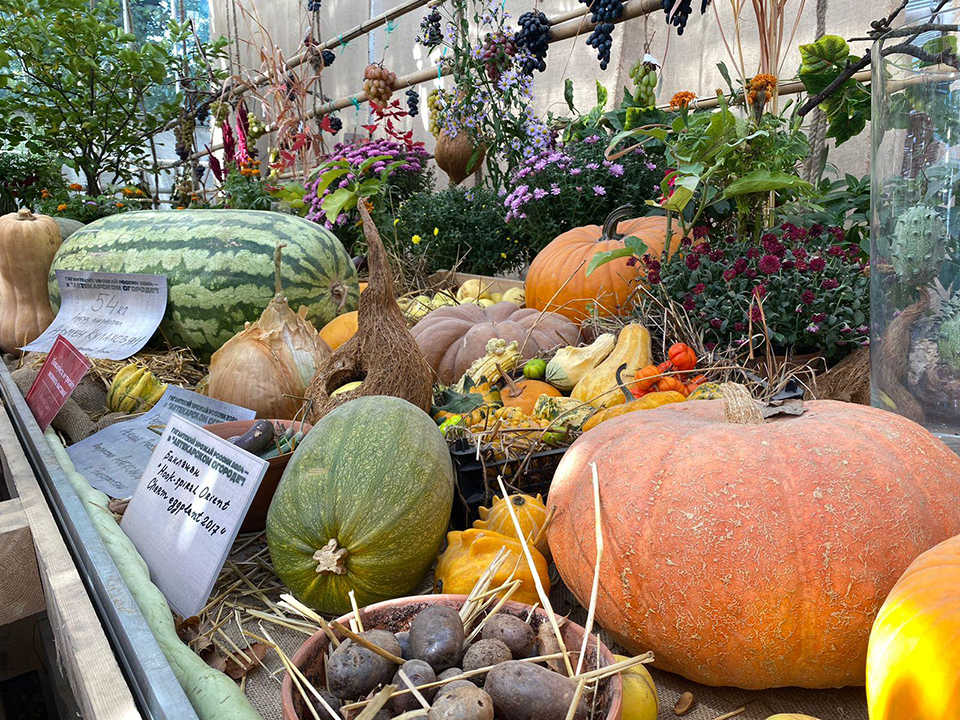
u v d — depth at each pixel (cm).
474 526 138
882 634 75
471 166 432
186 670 98
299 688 82
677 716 103
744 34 356
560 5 450
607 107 438
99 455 177
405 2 580
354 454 127
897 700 71
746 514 95
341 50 684
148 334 258
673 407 128
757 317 193
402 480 123
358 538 119
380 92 515
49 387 187
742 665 99
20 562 122
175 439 138
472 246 392
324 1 696
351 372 176
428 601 99
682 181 210
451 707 72
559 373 203
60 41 539
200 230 271
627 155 320
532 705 75
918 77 120
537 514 135
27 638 148
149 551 131
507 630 88
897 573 93
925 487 98
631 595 102
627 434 114
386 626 97
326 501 122
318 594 123
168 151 1054
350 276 295
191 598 119
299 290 268
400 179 455
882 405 138
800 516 95
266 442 153
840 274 197
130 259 275
